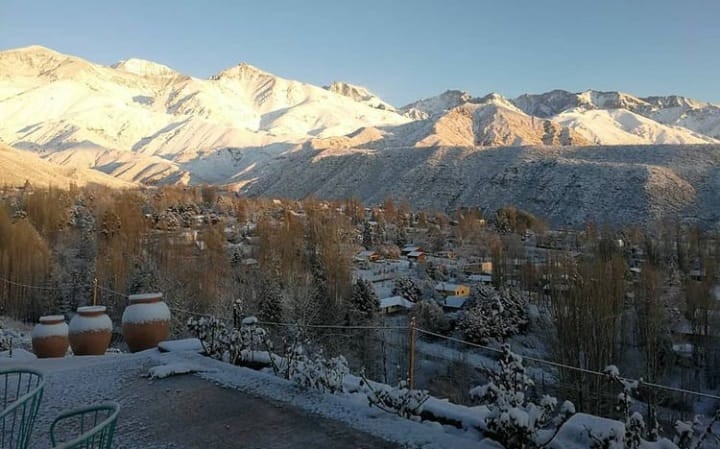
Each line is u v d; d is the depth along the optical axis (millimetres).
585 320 19047
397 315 32969
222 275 31922
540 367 22188
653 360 20000
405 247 61031
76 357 8781
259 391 6309
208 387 6531
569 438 4410
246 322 8109
